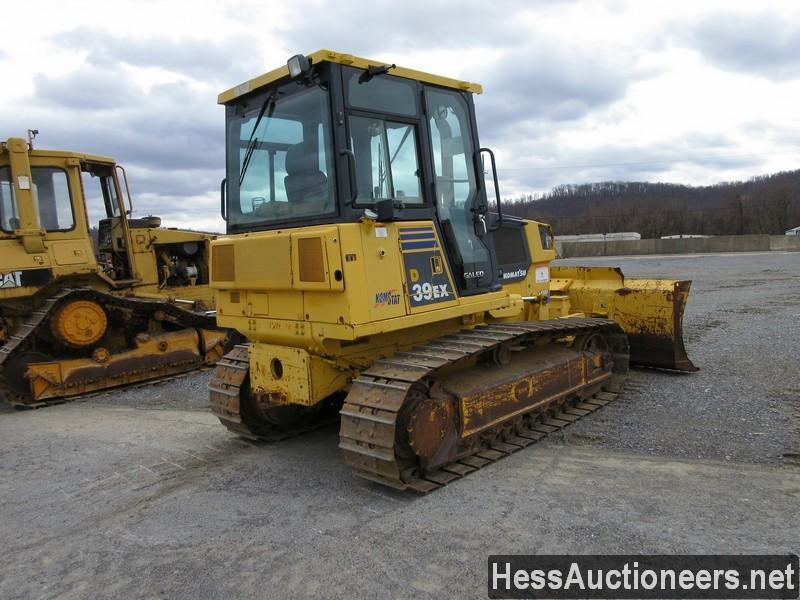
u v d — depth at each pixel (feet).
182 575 10.77
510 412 16.51
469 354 14.40
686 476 13.80
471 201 17.25
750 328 32.55
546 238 24.16
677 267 87.10
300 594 9.96
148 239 31.27
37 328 25.36
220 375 18.44
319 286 13.43
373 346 15.53
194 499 14.26
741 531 11.13
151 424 21.16
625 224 255.29
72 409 24.70
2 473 16.79
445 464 14.84
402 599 9.65
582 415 18.97
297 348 15.16
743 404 19.19
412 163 15.40
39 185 26.58
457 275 16.21
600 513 12.14
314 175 14.40
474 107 17.65
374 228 13.98
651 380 22.97
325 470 15.84
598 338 21.39
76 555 11.77
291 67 13.62
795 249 139.33
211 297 34.01
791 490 12.78
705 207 286.46
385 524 12.32
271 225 15.62
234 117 16.97
